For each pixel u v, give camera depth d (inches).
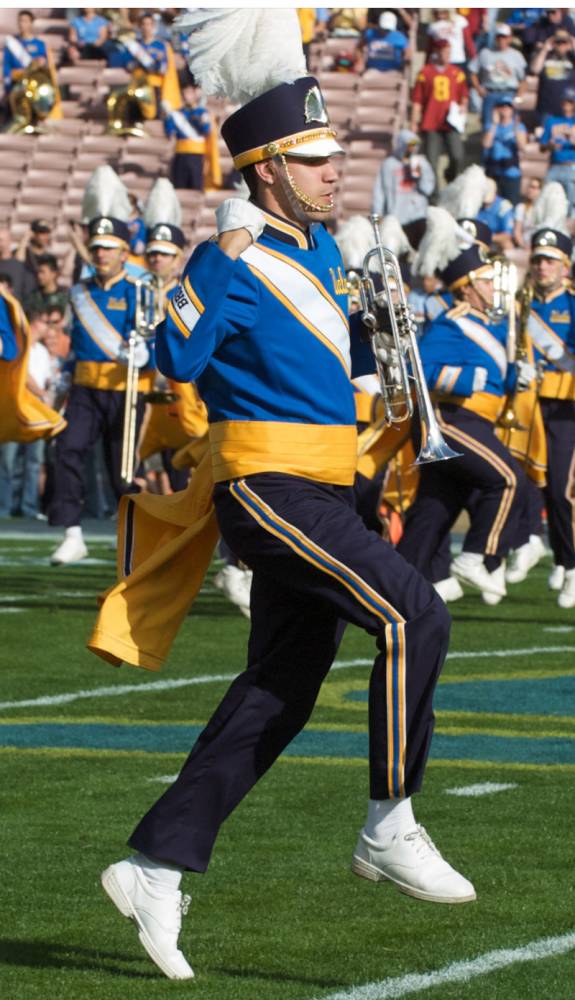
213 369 464.1
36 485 2053.4
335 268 477.1
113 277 1353.3
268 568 458.9
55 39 2935.5
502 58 2422.5
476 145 2591.0
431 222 1138.7
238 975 453.4
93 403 1355.8
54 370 1827.0
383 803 462.0
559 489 1269.7
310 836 600.4
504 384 1181.1
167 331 442.6
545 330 1280.8
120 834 597.9
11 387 1193.4
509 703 865.5
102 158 2741.1
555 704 863.7
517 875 550.9
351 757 729.6
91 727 792.9
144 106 2738.7
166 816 453.1
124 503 487.5
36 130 2763.3
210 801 455.2
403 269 1177.4
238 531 461.4
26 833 598.5
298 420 460.4
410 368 532.1
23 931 493.4
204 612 1256.2
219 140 2721.5
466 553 1198.9
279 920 504.4
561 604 1285.7
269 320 459.2
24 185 2736.2
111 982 447.5
